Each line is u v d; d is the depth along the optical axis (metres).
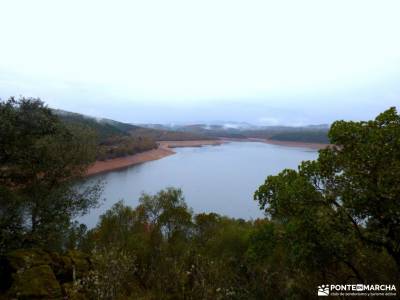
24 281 9.18
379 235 7.29
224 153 192.00
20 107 13.48
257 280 10.00
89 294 9.33
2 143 12.33
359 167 7.28
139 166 117.12
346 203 7.43
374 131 7.41
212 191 75.69
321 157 8.38
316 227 7.57
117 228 17.98
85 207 19.02
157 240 16.52
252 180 93.75
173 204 19.06
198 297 9.76
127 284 11.10
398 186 6.61
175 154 178.00
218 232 17.97
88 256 12.36
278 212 9.23
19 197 13.63
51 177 16.11
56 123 15.16
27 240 14.19
